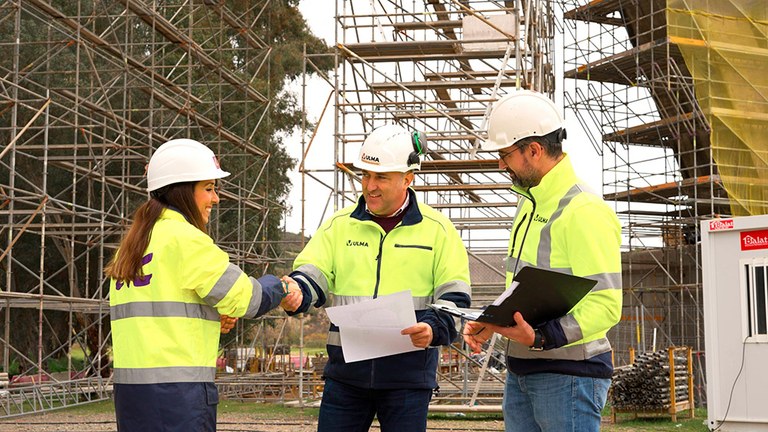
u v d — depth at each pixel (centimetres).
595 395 406
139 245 423
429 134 1569
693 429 1334
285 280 475
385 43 1619
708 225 1280
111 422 1570
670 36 2145
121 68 2105
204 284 418
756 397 1220
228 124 3122
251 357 2902
